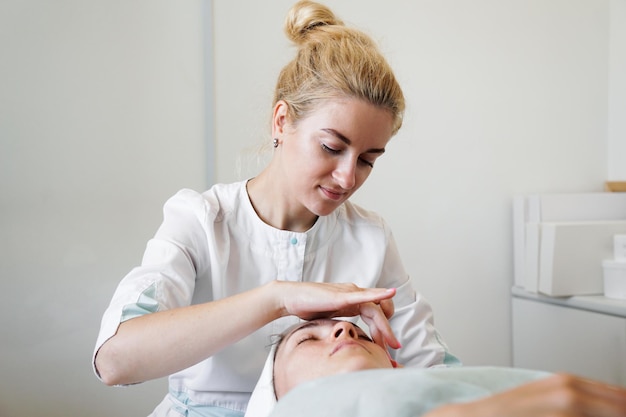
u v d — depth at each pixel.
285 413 0.66
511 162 2.28
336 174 0.99
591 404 0.40
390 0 2.05
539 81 2.33
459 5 2.17
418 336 1.28
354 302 0.88
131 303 0.96
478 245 2.22
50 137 1.58
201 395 1.17
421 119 2.11
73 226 1.61
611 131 2.46
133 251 1.68
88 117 1.62
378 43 1.70
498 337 2.27
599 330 1.92
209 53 1.76
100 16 1.63
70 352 1.61
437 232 2.15
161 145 1.72
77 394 1.62
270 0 1.85
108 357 0.91
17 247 1.55
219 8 1.78
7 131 1.53
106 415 1.66
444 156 2.16
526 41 2.30
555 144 2.36
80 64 1.61
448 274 2.17
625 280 1.96
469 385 0.64
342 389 0.65
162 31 1.71
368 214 1.33
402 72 2.08
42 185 1.57
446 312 2.18
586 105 2.42
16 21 1.54
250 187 1.22
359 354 0.91
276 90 1.15
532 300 2.18
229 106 1.80
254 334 1.16
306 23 1.17
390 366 0.96
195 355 0.90
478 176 2.22
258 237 1.19
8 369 1.54
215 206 1.17
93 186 1.63
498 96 2.25
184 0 1.74
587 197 2.21
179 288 1.05
